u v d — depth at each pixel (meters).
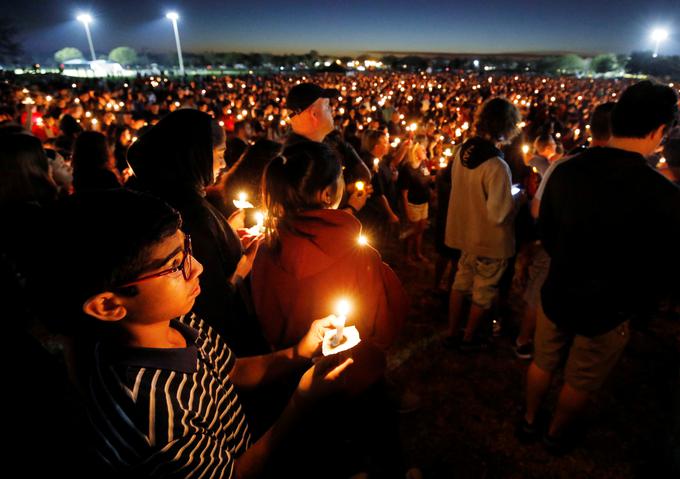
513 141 4.04
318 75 77.62
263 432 1.76
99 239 0.87
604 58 87.81
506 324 3.89
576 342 2.25
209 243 1.74
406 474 2.37
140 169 1.79
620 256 1.95
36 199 2.20
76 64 88.62
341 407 2.00
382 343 1.84
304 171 1.57
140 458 0.97
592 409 2.88
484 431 2.76
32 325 3.62
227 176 2.93
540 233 2.35
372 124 11.02
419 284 4.73
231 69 126.31
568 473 2.46
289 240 1.62
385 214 4.50
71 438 1.04
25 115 8.01
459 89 37.75
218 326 1.79
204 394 1.12
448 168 3.79
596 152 1.98
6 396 1.00
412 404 2.89
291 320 1.74
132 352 0.99
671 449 2.28
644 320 3.65
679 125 3.81
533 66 116.56
